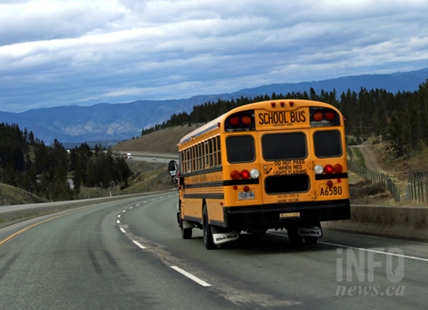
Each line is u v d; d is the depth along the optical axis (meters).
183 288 9.38
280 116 13.08
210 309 7.71
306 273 10.08
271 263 11.60
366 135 193.50
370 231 15.58
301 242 15.12
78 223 28.81
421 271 9.55
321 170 13.02
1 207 52.41
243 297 8.36
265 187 12.93
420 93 142.38
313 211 12.95
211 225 14.52
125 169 162.88
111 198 67.44
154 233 21.48
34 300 9.00
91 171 167.62
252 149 12.99
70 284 10.35
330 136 13.17
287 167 12.98
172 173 19.17
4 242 19.53
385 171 79.44
